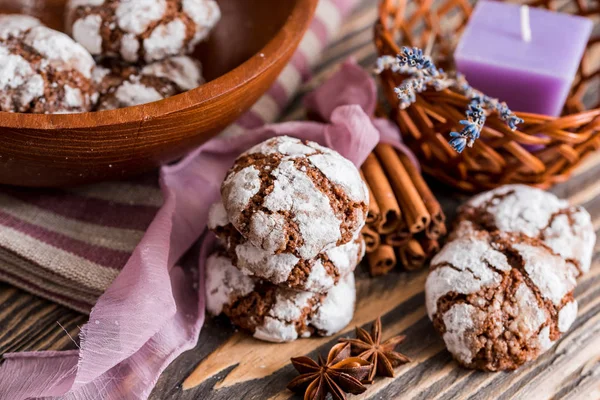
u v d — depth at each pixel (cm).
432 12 52
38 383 37
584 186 45
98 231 41
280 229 36
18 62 38
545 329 38
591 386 39
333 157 38
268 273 37
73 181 39
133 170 39
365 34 52
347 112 41
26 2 43
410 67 40
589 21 45
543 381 39
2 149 36
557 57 43
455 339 38
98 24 40
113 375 38
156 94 40
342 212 37
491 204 42
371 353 38
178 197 42
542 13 45
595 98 48
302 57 48
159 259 38
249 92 38
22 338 39
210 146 43
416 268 42
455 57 43
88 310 40
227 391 38
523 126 40
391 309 41
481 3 46
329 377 37
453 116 40
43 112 38
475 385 38
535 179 44
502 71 43
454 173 44
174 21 41
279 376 39
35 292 40
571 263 40
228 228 38
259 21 44
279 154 38
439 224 42
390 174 42
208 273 40
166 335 38
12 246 40
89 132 35
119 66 41
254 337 40
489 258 39
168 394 38
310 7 40
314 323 39
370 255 42
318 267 37
